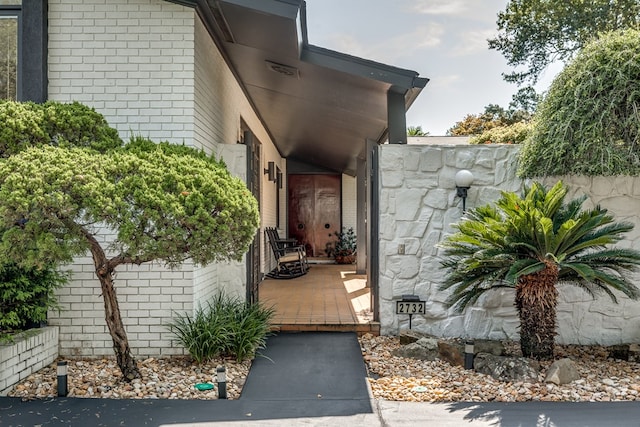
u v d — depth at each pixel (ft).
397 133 17.26
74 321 14.71
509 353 15.15
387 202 17.30
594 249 15.75
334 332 17.62
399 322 17.29
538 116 16.06
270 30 14.93
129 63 14.90
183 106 14.85
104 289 11.96
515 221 13.02
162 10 14.89
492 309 16.98
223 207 10.69
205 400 11.28
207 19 16.07
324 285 28.27
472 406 11.00
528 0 47.96
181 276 14.79
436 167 17.24
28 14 14.52
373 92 18.02
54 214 9.59
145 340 14.73
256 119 28.53
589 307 16.66
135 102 14.87
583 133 14.34
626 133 14.23
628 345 15.20
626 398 11.60
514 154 17.02
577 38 45.24
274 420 10.14
